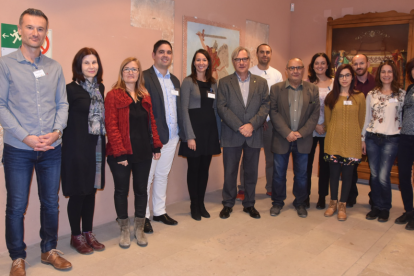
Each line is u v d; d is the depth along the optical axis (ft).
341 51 16.35
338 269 7.68
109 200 10.49
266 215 11.28
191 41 12.46
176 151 12.49
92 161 7.82
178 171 12.68
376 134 10.63
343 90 10.95
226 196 11.23
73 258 8.03
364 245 8.97
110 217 10.57
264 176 17.10
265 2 16.01
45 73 7.01
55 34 8.73
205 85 10.29
